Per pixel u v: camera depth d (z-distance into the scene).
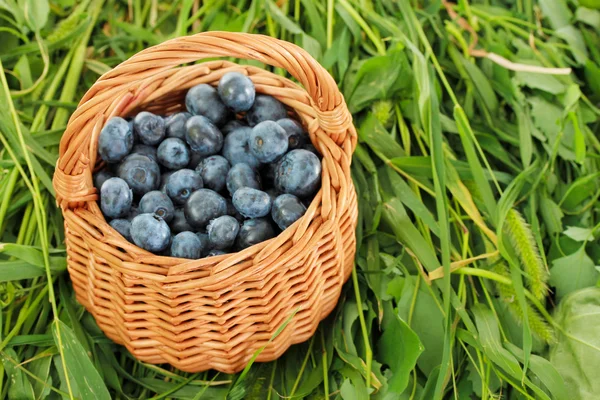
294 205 0.44
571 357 0.46
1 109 0.49
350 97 0.53
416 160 0.50
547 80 0.54
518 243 0.48
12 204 0.49
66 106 0.53
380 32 0.56
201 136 0.46
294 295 0.44
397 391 0.44
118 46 0.56
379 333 0.48
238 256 0.42
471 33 0.57
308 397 0.46
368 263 0.49
